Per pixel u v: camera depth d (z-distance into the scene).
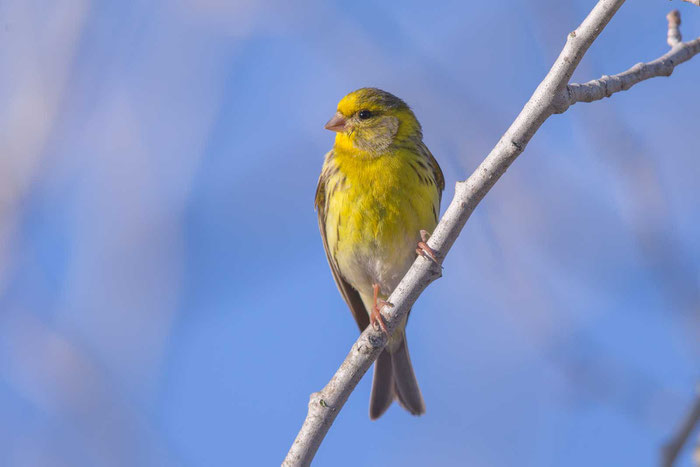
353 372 7.99
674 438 7.04
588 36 6.74
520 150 7.30
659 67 7.58
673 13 8.36
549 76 7.00
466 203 7.64
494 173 7.44
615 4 6.61
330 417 7.91
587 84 7.19
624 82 7.34
